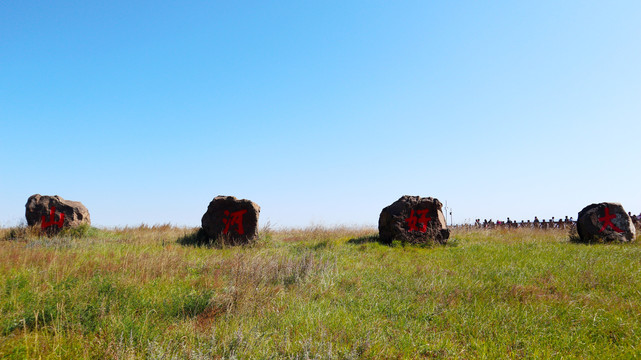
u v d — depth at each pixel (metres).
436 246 14.81
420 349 4.86
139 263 8.59
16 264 8.27
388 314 6.24
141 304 5.83
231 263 9.36
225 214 15.10
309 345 4.36
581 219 16.55
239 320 5.44
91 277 7.20
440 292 7.36
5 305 5.60
